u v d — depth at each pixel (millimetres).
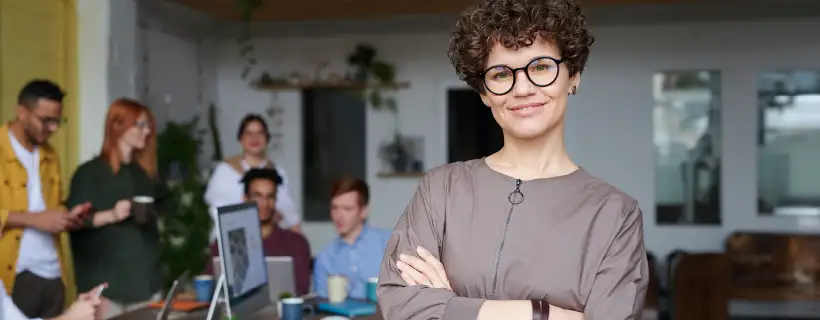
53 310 3365
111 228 3619
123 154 3740
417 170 6863
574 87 1441
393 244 1441
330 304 3018
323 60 6949
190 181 4949
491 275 1351
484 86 1402
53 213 3262
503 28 1335
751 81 6430
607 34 6574
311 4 6184
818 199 6402
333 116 7055
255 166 4750
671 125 6570
